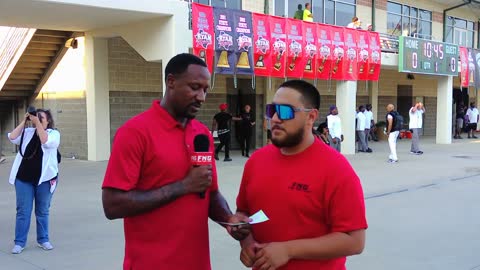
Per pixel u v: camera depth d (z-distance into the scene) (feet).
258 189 8.30
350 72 56.54
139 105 51.67
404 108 87.81
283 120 7.90
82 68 49.42
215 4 50.70
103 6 36.14
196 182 8.13
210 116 59.00
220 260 18.40
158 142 8.07
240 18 44.16
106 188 7.90
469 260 18.51
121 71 49.98
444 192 32.81
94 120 48.19
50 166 19.61
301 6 59.62
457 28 94.79
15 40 51.78
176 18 40.04
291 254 7.58
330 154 7.95
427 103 92.58
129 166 7.88
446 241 21.08
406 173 41.47
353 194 7.68
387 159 52.19
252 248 7.90
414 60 65.51
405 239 21.36
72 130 51.49
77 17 40.27
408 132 85.92
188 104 8.20
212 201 9.18
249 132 53.52
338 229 7.65
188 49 41.39
